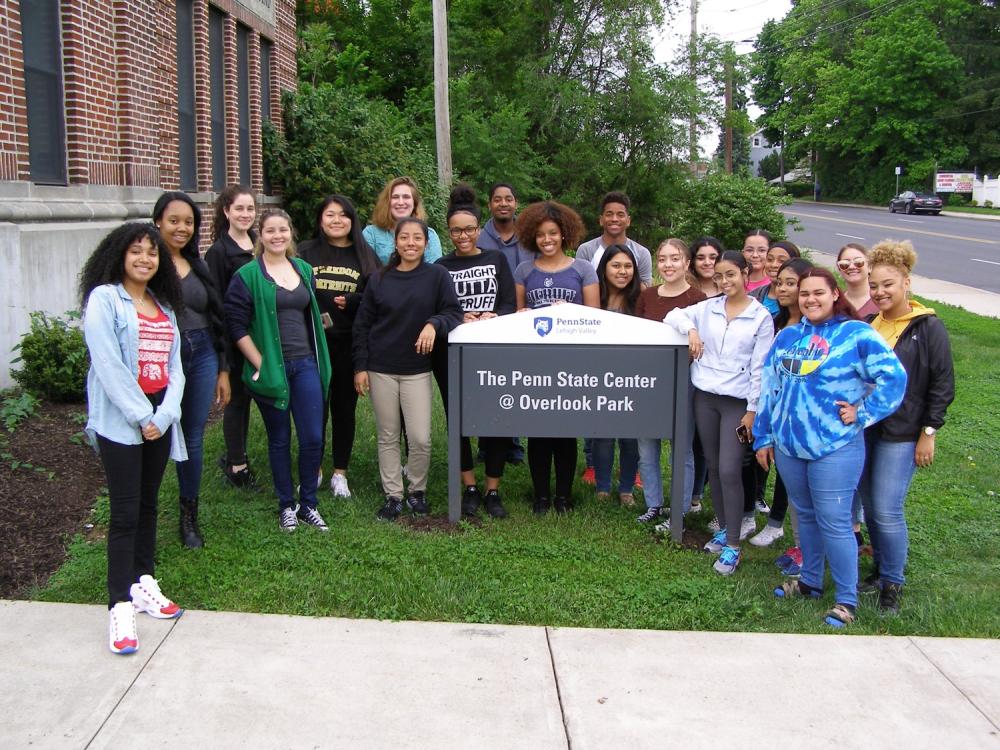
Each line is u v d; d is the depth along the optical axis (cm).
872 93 6141
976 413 876
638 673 384
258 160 1341
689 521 581
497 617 436
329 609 436
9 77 732
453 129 2191
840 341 429
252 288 504
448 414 542
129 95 918
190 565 471
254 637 405
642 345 530
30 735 327
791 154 7362
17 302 709
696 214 1872
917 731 345
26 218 744
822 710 358
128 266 394
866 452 463
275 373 504
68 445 592
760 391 488
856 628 433
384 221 619
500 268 580
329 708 350
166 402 402
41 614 420
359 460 662
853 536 440
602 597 455
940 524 582
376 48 2881
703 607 447
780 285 507
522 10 2534
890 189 6231
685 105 2388
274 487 555
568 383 535
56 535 495
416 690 365
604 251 603
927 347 444
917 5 6016
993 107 5906
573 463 576
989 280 2028
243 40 1306
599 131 2409
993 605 463
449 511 548
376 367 541
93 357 382
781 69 7281
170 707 347
